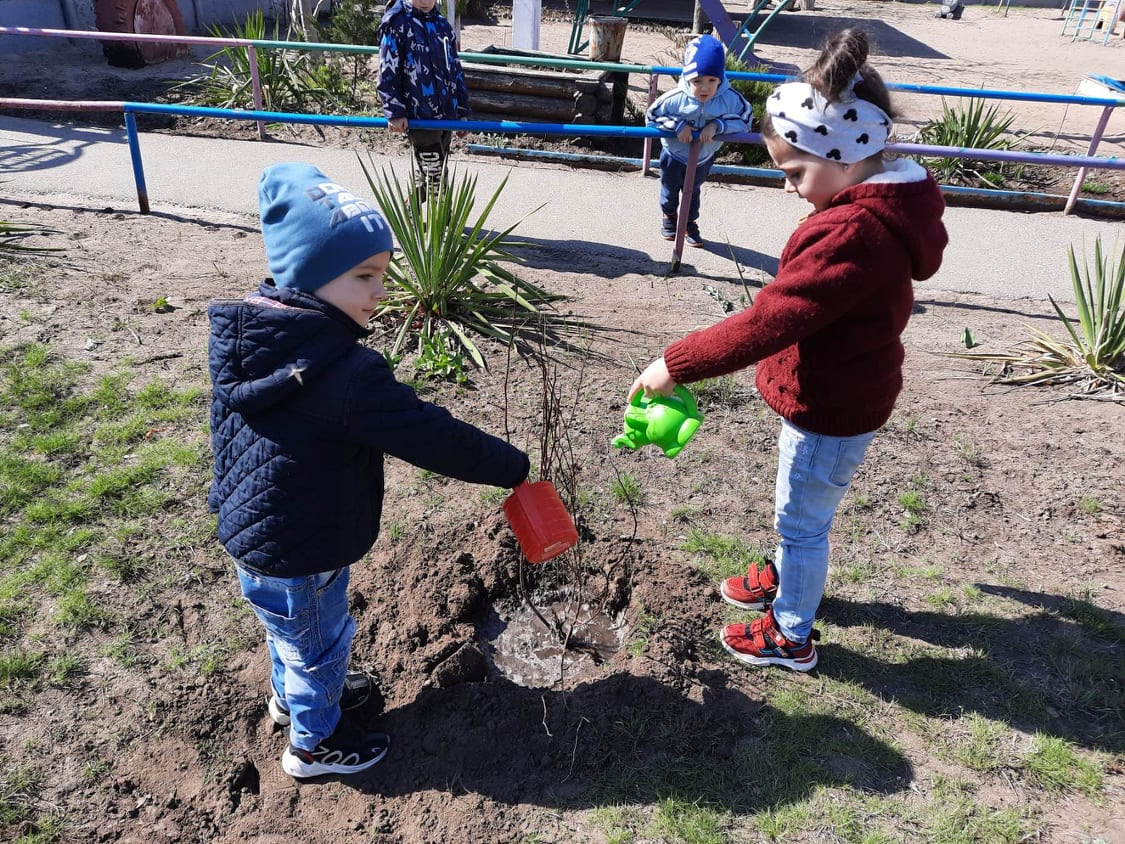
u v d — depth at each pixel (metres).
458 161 7.60
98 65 10.30
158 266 5.24
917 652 2.81
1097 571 3.21
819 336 2.22
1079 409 4.30
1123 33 19.06
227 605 2.89
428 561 3.07
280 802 2.31
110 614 2.82
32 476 3.38
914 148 5.38
